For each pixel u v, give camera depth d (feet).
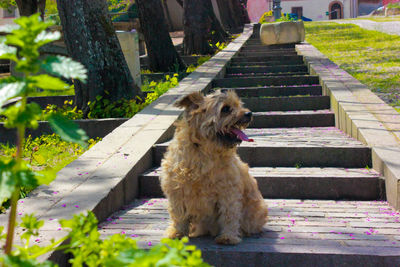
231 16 91.66
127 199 16.30
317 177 16.97
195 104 11.48
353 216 14.26
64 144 24.40
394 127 20.40
